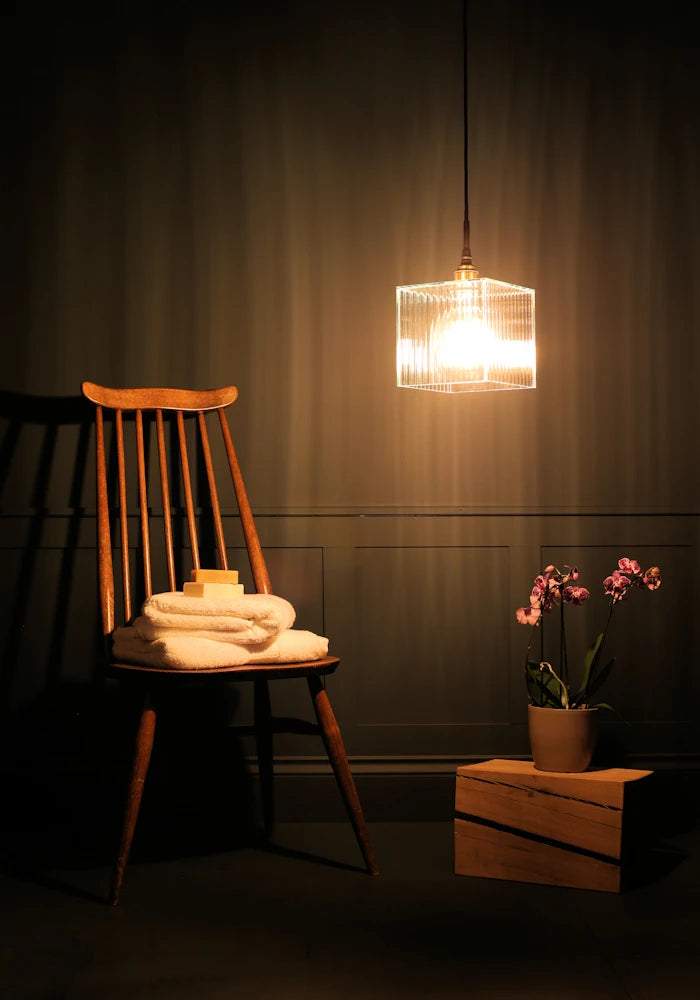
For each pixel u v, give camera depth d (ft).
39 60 8.61
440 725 8.62
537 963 5.57
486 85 8.76
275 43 8.71
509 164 8.76
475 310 7.68
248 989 5.27
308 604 8.60
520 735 8.62
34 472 8.55
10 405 8.54
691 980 5.36
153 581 8.59
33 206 8.58
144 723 6.64
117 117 8.63
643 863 7.36
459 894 6.66
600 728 8.64
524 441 8.71
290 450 8.63
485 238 8.73
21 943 5.86
